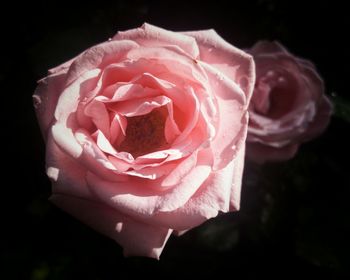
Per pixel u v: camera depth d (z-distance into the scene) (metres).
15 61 0.22
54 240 0.23
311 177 0.25
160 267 0.23
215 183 0.15
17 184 0.23
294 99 0.25
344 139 0.26
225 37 0.24
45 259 0.23
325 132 0.26
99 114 0.15
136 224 0.15
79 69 0.15
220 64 0.17
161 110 0.18
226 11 0.24
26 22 0.23
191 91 0.15
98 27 0.23
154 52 0.15
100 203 0.15
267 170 0.24
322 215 0.25
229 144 0.15
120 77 0.16
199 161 0.15
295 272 0.25
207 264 0.24
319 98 0.24
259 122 0.23
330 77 0.26
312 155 0.25
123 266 0.23
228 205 0.15
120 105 0.16
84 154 0.15
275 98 0.26
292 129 0.23
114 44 0.15
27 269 0.23
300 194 0.25
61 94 0.15
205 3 0.24
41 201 0.23
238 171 0.16
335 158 0.26
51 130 0.15
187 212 0.15
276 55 0.24
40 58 0.21
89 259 0.23
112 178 0.15
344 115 0.25
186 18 0.24
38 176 0.22
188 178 0.15
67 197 0.15
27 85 0.22
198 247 0.23
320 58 0.26
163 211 0.14
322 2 0.25
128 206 0.15
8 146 0.22
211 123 0.15
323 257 0.24
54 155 0.15
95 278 0.24
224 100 0.16
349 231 0.24
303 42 0.26
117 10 0.24
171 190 0.15
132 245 0.15
